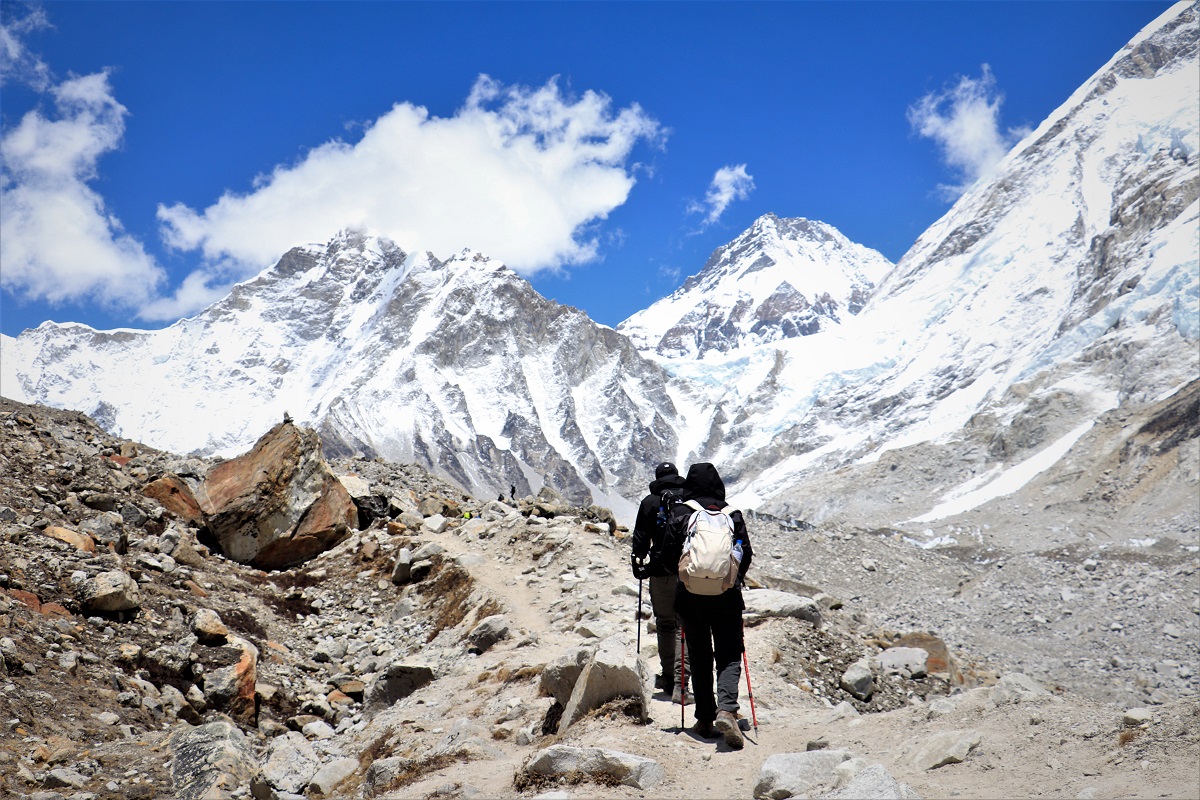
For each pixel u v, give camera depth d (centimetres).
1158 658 4766
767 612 1596
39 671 1171
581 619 1588
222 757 946
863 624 1797
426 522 2445
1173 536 10412
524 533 2223
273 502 2214
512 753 932
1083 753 630
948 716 787
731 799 667
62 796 870
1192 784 520
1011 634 4766
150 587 1609
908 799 555
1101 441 16912
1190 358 19162
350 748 1205
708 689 820
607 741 796
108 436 2562
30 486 1938
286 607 1908
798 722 916
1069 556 10269
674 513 868
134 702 1200
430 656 1570
